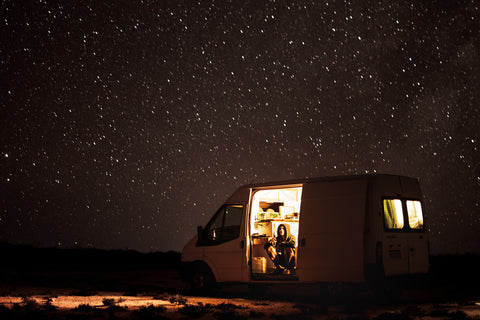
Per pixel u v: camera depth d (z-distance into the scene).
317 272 9.95
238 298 11.04
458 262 21.94
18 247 31.12
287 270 11.52
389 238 9.70
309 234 10.16
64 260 25.41
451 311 8.36
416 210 10.66
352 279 9.48
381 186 9.84
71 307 8.63
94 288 12.91
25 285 13.12
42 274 17.47
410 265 10.11
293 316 7.82
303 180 10.73
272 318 7.79
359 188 9.79
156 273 18.88
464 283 14.23
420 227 10.66
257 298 11.09
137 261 25.55
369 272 9.33
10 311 7.38
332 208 9.99
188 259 11.99
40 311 7.82
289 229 12.09
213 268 11.57
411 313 8.08
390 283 9.55
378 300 10.19
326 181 10.34
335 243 9.77
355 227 9.59
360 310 8.65
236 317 7.74
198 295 11.73
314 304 9.73
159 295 11.06
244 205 11.50
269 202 12.64
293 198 13.19
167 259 27.03
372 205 9.60
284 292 12.62
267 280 10.88
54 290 11.88
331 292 9.99
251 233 11.41
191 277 11.91
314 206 10.26
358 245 9.48
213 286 11.58
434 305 9.03
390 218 9.88
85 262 24.39
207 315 8.09
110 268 21.44
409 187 10.64
